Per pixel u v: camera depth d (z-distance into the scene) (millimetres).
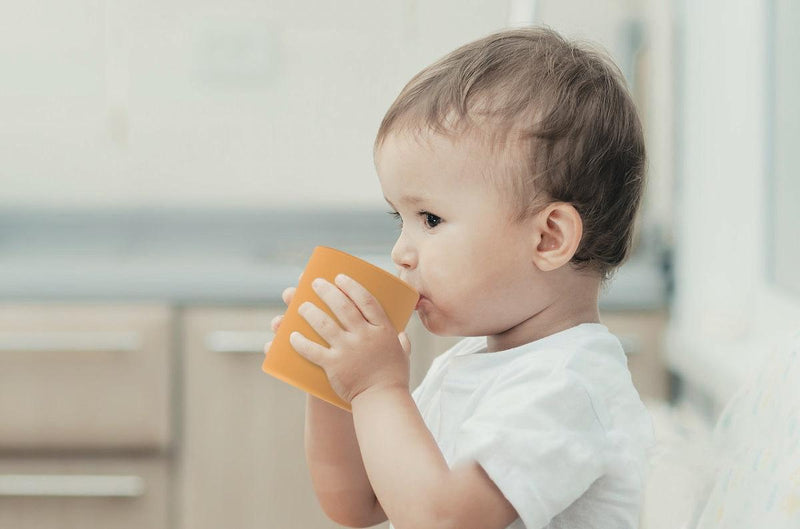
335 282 785
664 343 2143
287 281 2137
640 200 878
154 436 2117
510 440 712
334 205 2750
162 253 2658
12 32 2674
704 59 2033
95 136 2711
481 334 833
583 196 807
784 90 1704
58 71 2689
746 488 811
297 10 2701
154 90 2713
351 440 909
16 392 2105
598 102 826
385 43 2711
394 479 728
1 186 2711
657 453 1002
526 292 810
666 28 2271
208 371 2133
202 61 2707
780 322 1699
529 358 780
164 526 2139
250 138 2732
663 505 961
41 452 2123
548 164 790
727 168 1930
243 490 2143
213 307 2137
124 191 2730
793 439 773
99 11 2680
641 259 2305
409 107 812
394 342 782
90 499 2131
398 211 835
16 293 2109
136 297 2123
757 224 1884
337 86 2725
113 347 2105
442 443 836
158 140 2725
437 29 2699
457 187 792
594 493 760
